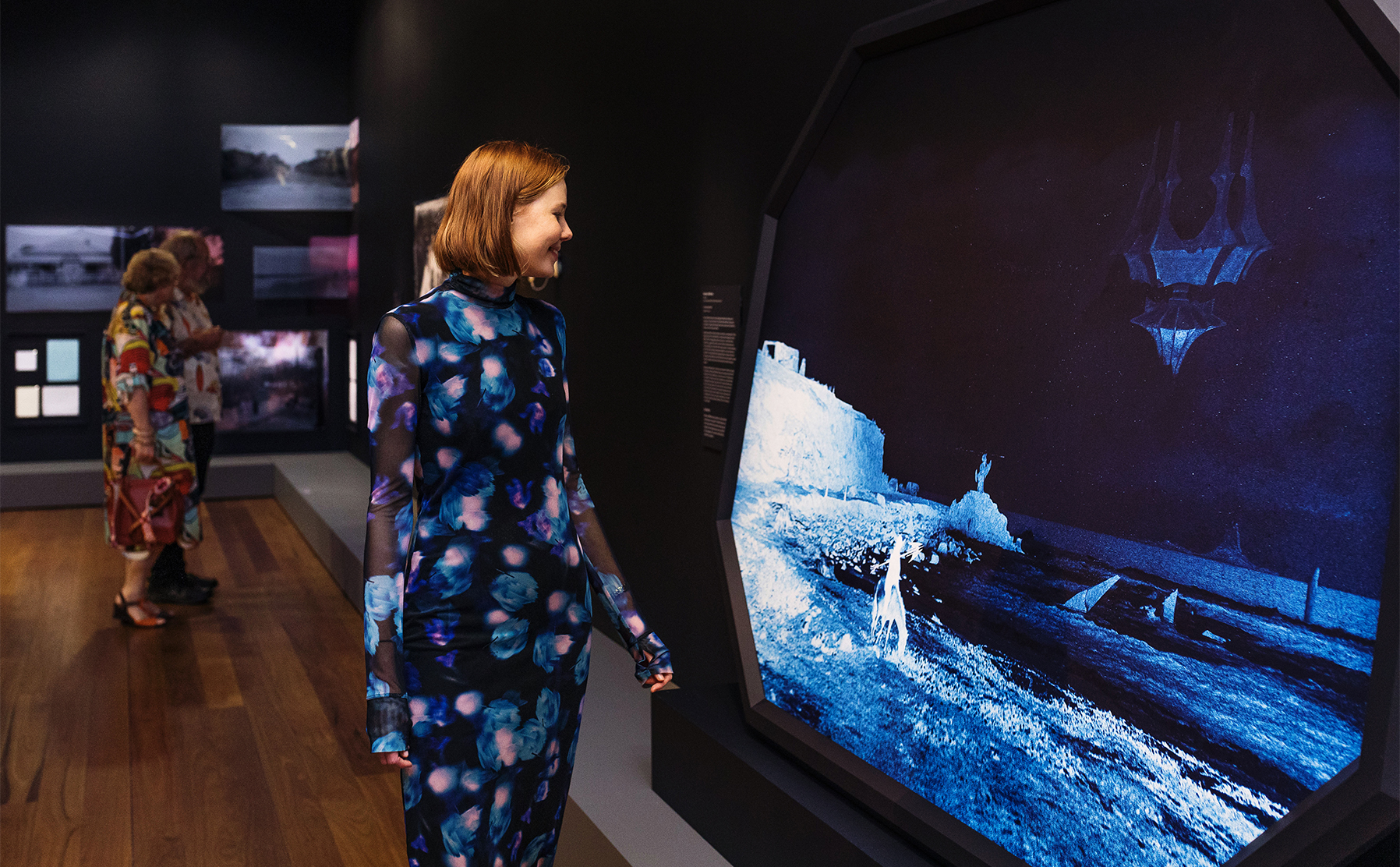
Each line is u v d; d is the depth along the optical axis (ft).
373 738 5.04
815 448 7.61
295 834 10.11
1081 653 5.52
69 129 30.12
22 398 30.22
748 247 10.17
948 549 6.42
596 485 14.20
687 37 11.28
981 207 6.30
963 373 6.40
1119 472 5.38
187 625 17.52
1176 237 5.15
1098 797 5.36
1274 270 4.73
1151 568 5.19
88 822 10.32
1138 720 5.20
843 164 7.52
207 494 30.04
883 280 7.07
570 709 5.96
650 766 9.26
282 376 32.55
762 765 7.33
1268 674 4.64
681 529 11.69
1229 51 4.95
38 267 30.01
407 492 5.38
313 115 32.19
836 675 7.26
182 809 10.64
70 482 28.60
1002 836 5.88
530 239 5.57
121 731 12.77
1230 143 4.92
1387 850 4.46
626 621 6.29
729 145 10.47
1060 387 5.74
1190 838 4.90
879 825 6.55
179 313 17.99
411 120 24.26
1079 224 5.66
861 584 7.11
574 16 14.38
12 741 12.40
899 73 7.02
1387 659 4.12
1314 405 4.53
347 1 32.07
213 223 31.55
